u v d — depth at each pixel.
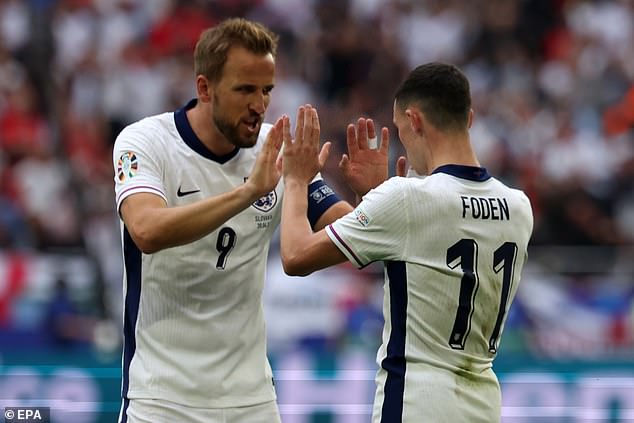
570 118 44.66
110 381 19.56
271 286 30.66
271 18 46.66
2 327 31.62
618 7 49.09
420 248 13.41
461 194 13.52
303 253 13.66
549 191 40.34
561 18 47.69
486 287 13.60
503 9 47.47
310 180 14.33
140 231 13.77
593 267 33.81
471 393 13.56
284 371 22.30
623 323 31.97
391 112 43.91
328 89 44.94
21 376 19.38
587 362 26.50
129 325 15.14
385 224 13.41
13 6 44.53
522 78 46.06
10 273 31.95
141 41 45.47
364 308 30.42
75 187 37.84
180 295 14.85
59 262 32.34
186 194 14.77
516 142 42.88
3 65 43.12
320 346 30.14
